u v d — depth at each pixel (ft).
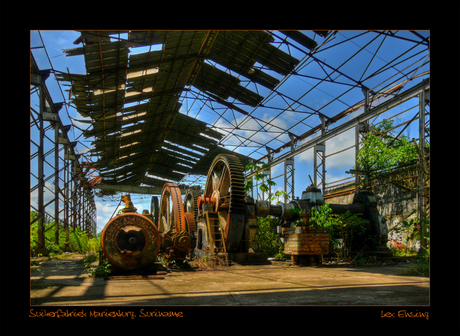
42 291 16.37
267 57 53.67
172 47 47.52
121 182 129.80
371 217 38.65
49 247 49.70
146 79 53.47
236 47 52.85
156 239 24.04
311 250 31.27
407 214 46.60
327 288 16.60
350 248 35.53
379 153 50.60
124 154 89.25
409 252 43.93
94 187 115.14
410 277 21.42
